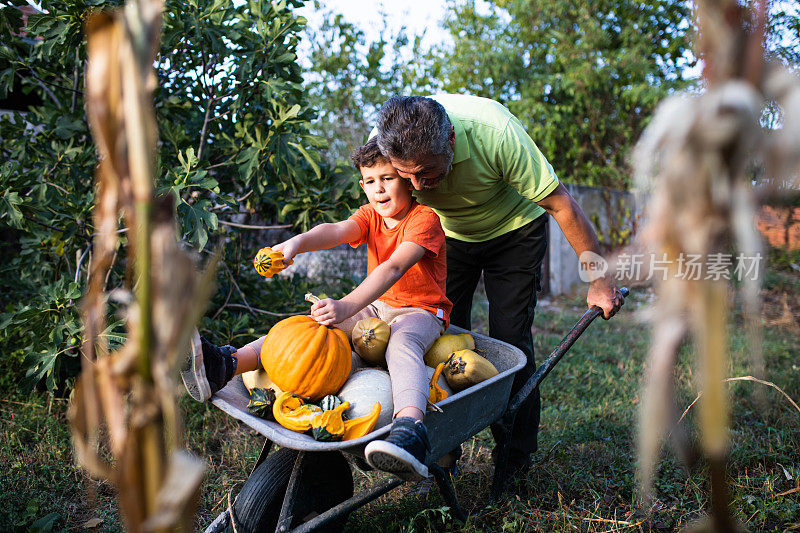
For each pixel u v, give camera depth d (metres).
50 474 2.89
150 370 0.77
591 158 10.36
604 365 4.93
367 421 1.94
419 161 2.19
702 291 0.69
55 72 3.91
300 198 3.95
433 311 2.53
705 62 0.67
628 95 9.49
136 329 0.79
